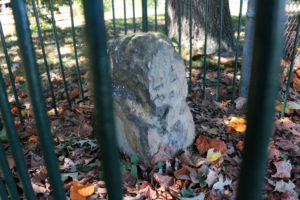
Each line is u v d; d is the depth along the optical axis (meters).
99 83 0.52
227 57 4.35
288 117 2.99
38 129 0.74
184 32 4.71
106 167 0.59
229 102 3.32
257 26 0.40
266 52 0.41
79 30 7.07
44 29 7.09
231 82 3.81
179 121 2.42
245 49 3.07
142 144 2.29
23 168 0.90
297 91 3.51
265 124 0.44
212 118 3.02
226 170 2.28
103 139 0.56
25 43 0.66
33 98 0.71
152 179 2.18
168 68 2.29
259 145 0.46
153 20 8.19
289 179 2.19
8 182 0.96
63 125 2.97
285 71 3.65
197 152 2.51
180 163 2.33
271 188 2.11
